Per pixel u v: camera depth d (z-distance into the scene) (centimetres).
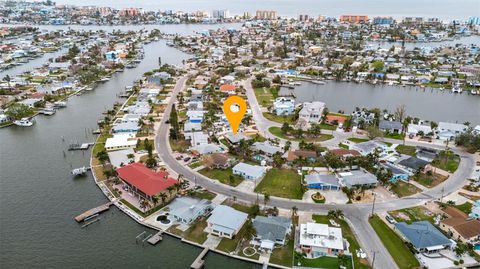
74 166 14675
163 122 19550
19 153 16000
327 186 12450
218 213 10556
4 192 12669
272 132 18088
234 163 14450
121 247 9850
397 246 9675
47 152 16100
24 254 9631
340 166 13762
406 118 19738
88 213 11150
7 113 19875
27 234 10425
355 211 11238
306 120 19062
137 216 10988
